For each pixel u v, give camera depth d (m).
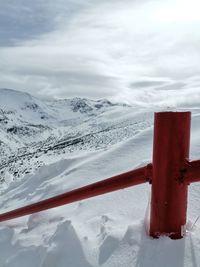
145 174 2.05
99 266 2.06
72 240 2.38
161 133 1.92
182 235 2.03
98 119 197.00
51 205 2.60
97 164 5.55
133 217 2.80
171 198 1.96
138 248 2.05
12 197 5.98
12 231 3.18
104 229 2.47
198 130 5.91
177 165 1.93
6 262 2.60
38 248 2.55
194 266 1.81
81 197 2.35
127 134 54.81
